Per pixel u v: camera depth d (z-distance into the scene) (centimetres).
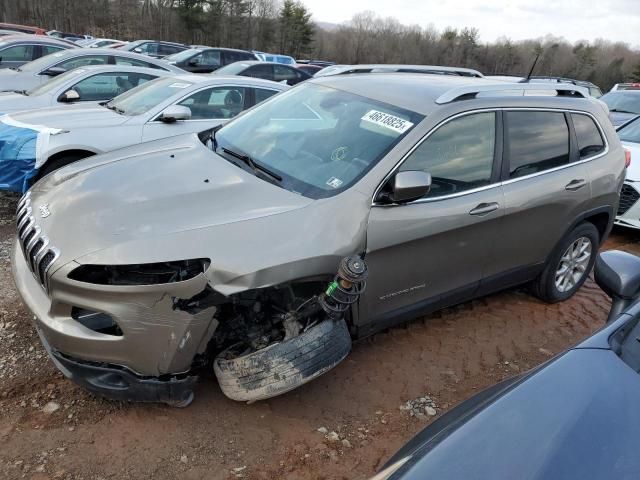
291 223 282
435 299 361
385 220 309
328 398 323
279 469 267
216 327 267
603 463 160
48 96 735
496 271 395
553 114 417
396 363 365
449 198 343
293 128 376
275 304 290
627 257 279
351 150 336
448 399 335
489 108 373
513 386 196
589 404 181
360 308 319
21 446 262
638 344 220
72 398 296
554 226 421
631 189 640
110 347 254
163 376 268
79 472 252
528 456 162
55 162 551
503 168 378
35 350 333
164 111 609
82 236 263
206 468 262
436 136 341
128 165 338
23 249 295
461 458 165
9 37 1150
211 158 350
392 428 305
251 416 299
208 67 1816
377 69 498
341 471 270
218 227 269
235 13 6175
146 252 252
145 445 271
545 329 435
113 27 5638
